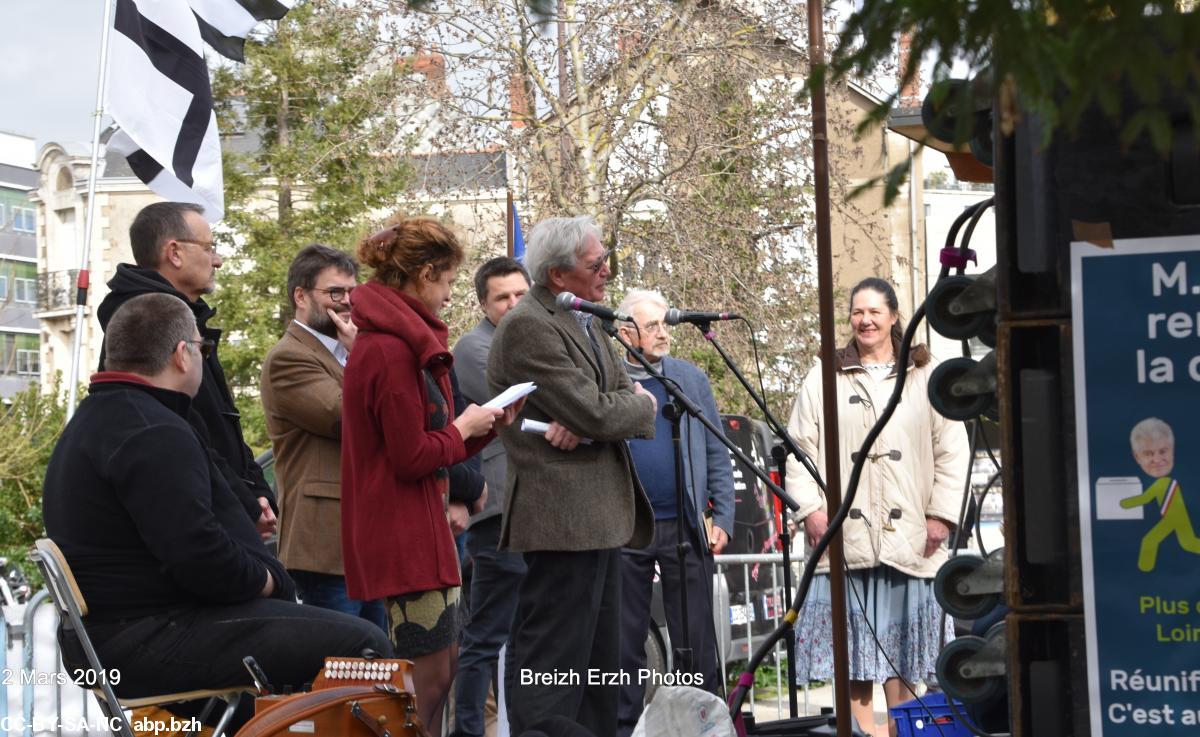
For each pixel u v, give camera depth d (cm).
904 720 404
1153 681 225
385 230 413
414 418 393
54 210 4772
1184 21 148
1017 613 231
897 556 538
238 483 465
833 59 165
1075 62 152
